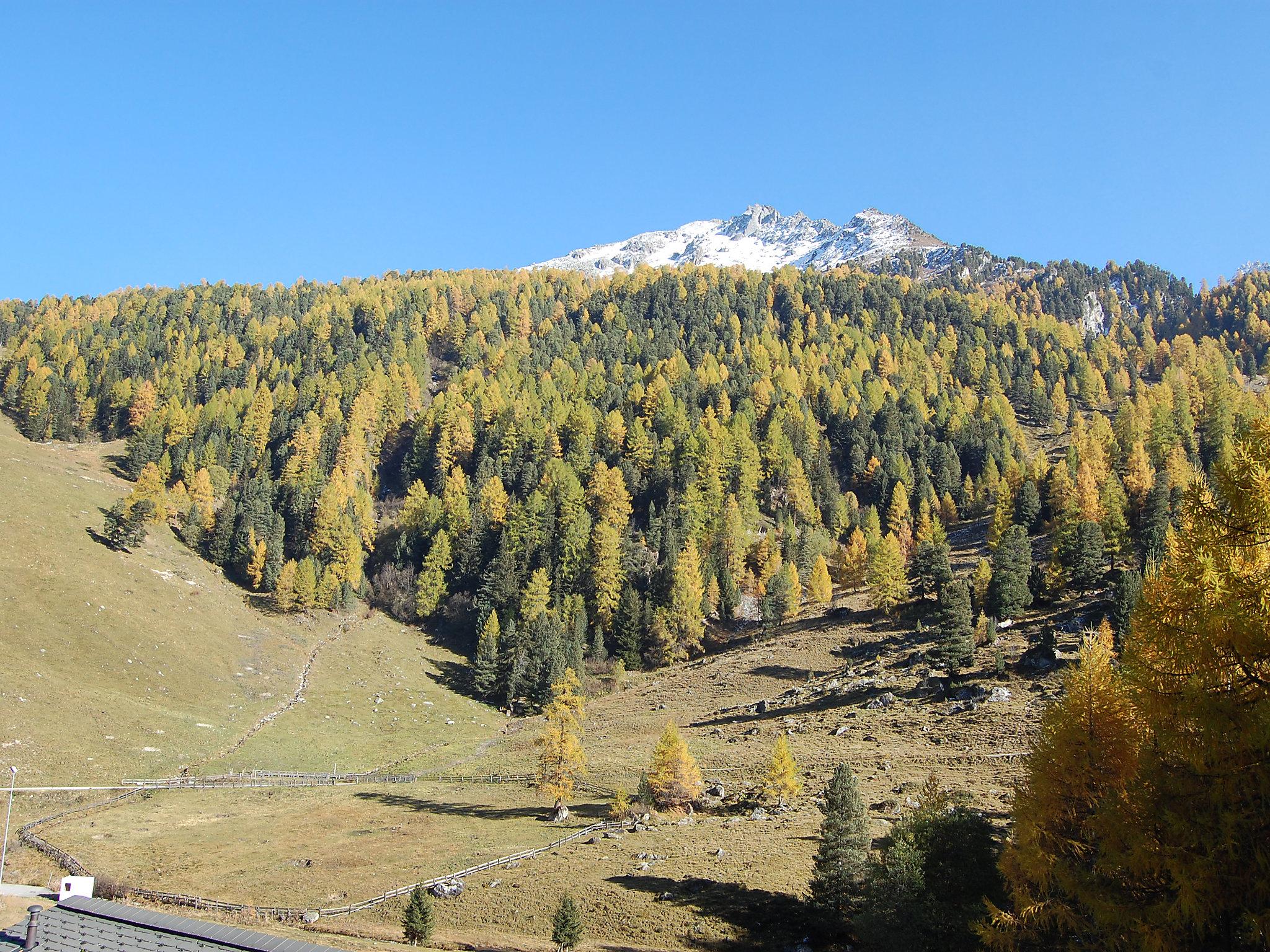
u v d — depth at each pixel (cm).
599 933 4594
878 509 18462
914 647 10981
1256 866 1764
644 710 11281
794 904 4666
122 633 11375
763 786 6944
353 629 14362
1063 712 2639
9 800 7169
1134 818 2039
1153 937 1834
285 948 2553
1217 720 1809
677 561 14400
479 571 15562
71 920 2880
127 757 8712
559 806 7456
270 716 10950
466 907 5134
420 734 11175
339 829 7156
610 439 19950
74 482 15938
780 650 12506
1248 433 2053
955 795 5544
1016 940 2567
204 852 6425
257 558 14838
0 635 10212
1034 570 11731
